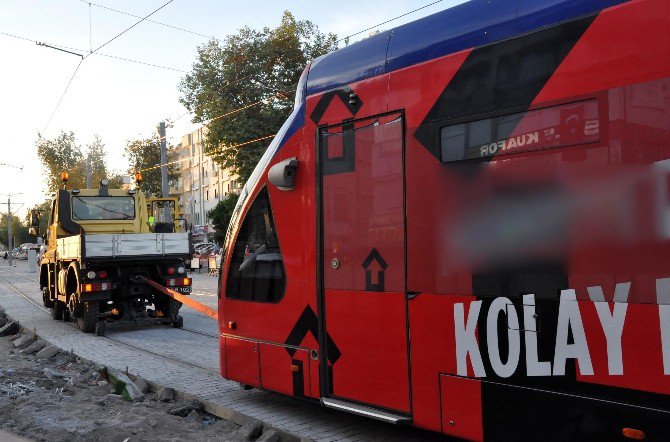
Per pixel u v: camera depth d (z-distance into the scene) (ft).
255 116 111.24
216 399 21.12
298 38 112.37
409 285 14.67
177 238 41.73
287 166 17.81
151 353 32.24
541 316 12.26
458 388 13.67
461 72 13.92
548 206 12.23
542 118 12.39
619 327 11.16
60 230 46.11
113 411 20.03
